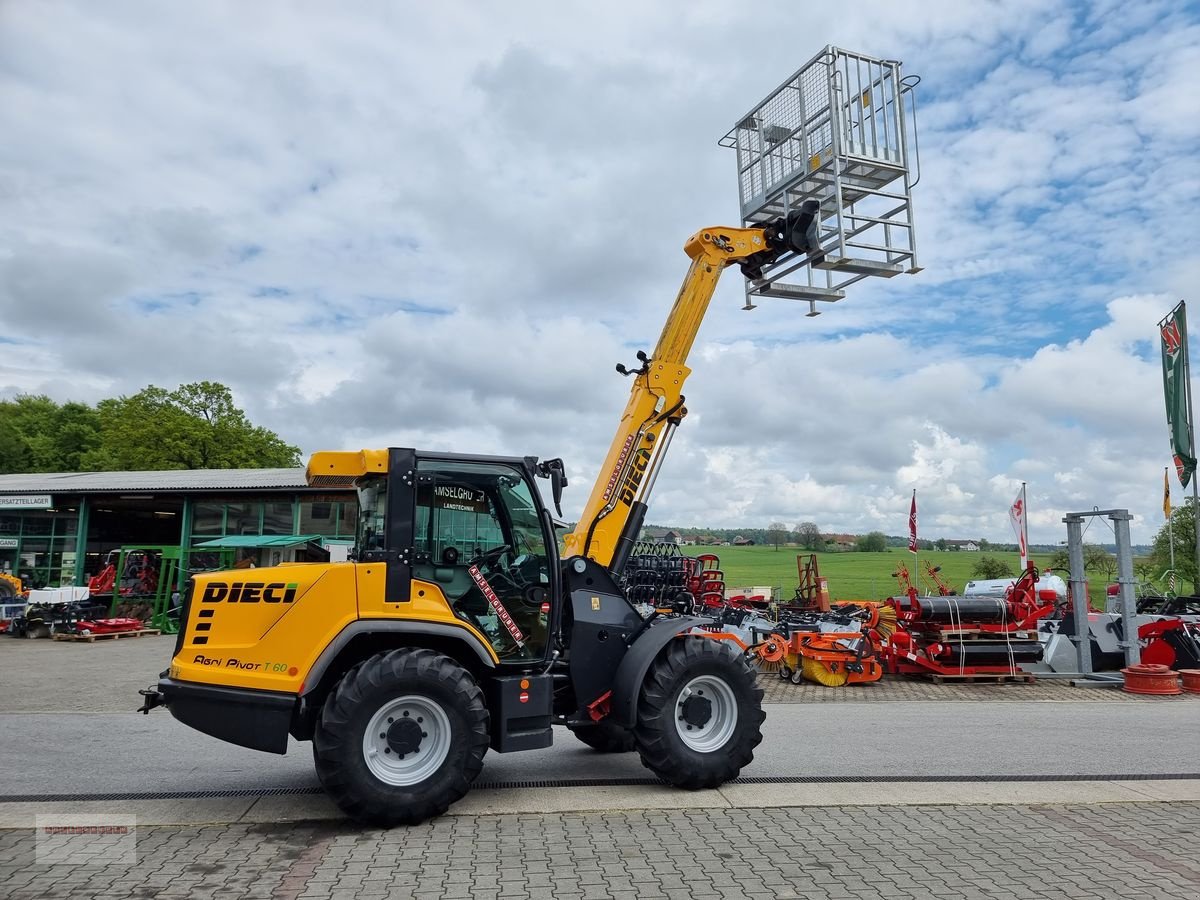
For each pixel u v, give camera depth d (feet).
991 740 27.09
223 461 156.97
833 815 18.28
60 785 20.72
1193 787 20.95
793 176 28.73
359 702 16.87
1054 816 18.37
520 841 16.38
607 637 20.89
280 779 21.31
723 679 20.51
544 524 20.36
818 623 45.55
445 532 19.43
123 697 36.37
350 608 17.67
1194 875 14.78
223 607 18.01
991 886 14.19
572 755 24.40
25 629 69.21
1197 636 44.14
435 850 15.83
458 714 17.61
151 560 78.18
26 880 14.19
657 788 20.45
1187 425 54.13
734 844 16.25
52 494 79.71
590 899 13.44
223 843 16.21
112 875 14.46
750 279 26.37
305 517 78.54
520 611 19.95
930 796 19.89
